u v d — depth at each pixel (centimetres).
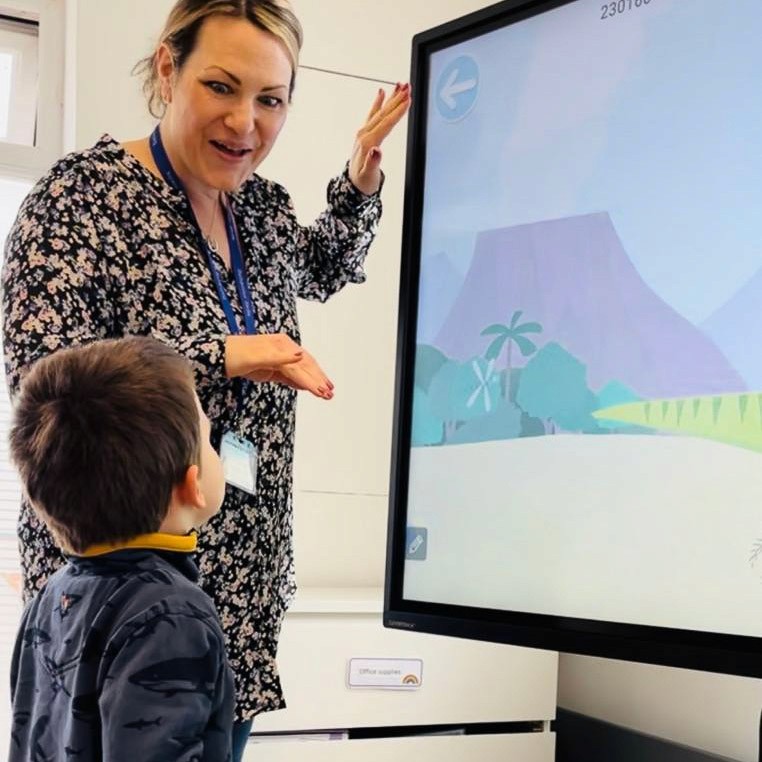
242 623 134
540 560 138
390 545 155
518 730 213
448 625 145
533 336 143
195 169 134
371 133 159
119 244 127
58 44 241
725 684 196
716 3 129
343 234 163
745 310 123
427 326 156
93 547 106
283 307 148
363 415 246
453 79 157
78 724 98
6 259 124
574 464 137
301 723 189
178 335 129
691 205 129
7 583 231
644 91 136
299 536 238
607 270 137
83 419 103
